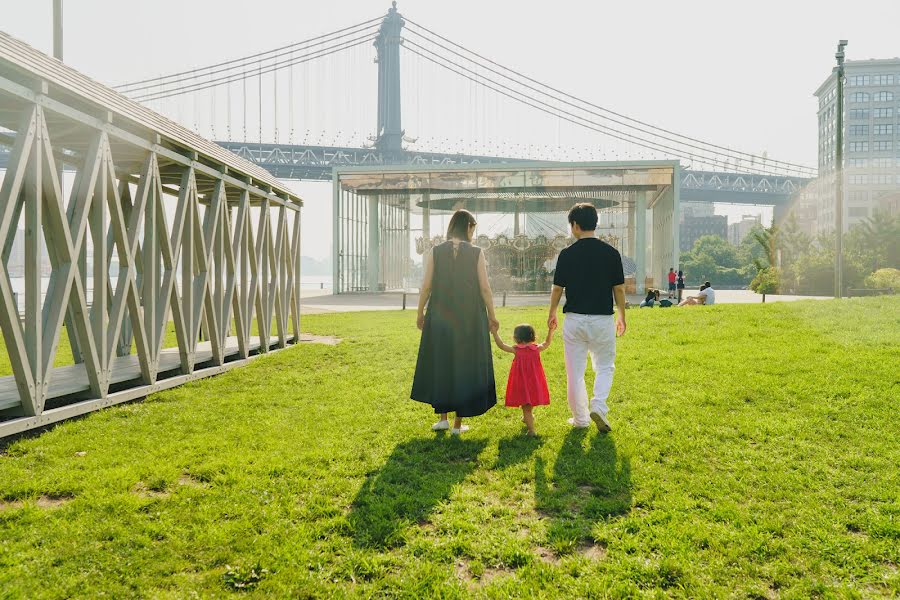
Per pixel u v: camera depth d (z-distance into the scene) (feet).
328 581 8.20
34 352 14.92
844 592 7.68
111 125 16.99
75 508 10.27
